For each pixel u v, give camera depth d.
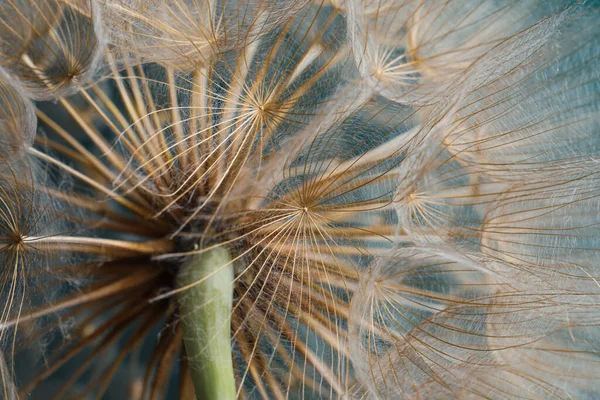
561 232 0.18
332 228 0.18
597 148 0.18
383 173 0.17
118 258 0.18
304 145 0.17
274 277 0.18
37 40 0.17
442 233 0.17
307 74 0.17
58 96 0.17
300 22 0.18
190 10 0.17
